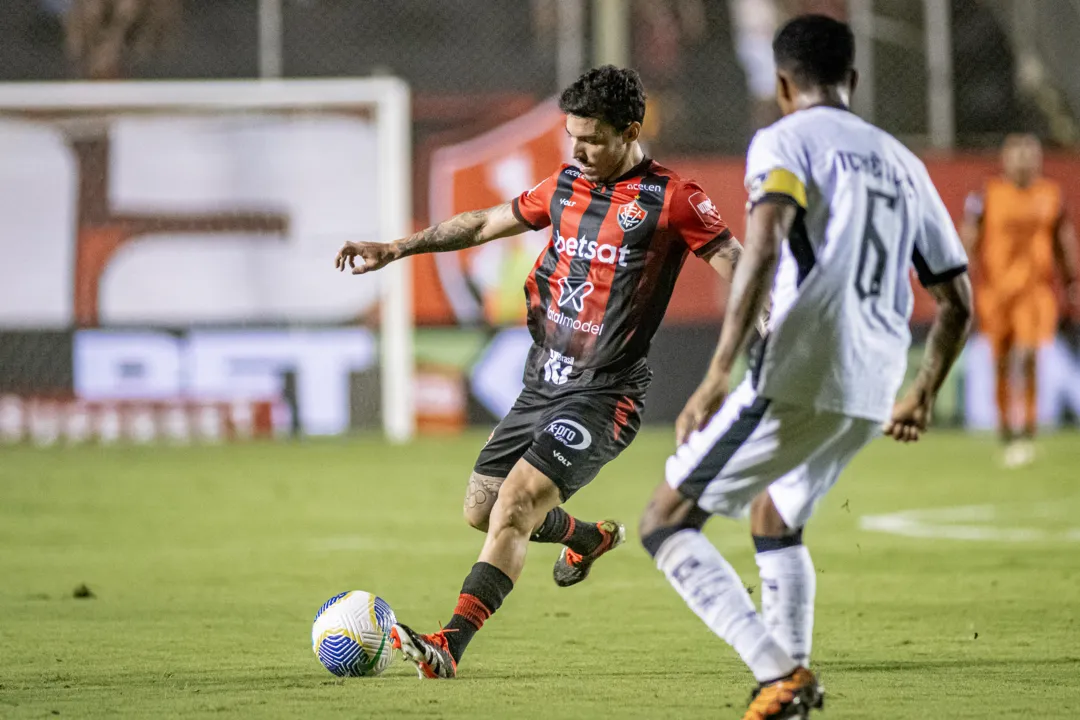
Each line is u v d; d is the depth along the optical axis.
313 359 59.62
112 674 17.91
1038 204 49.62
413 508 39.53
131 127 58.81
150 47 65.81
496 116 59.25
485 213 19.06
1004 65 63.38
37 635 21.05
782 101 14.88
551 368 18.52
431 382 60.31
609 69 17.77
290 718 15.13
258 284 59.38
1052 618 22.41
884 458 52.31
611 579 27.39
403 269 58.59
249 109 59.09
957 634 20.97
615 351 18.12
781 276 13.88
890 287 14.08
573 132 17.80
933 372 14.95
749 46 62.97
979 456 52.69
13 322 58.75
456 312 60.12
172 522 36.72
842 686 17.02
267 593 25.45
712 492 14.19
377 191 59.12
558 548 32.47
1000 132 63.38
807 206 13.64
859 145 13.93
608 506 39.22
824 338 13.70
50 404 59.03
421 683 17.25
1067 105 63.41
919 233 14.42
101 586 26.33
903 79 62.00
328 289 59.47
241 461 52.38
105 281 58.97
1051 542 32.09
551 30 65.81
